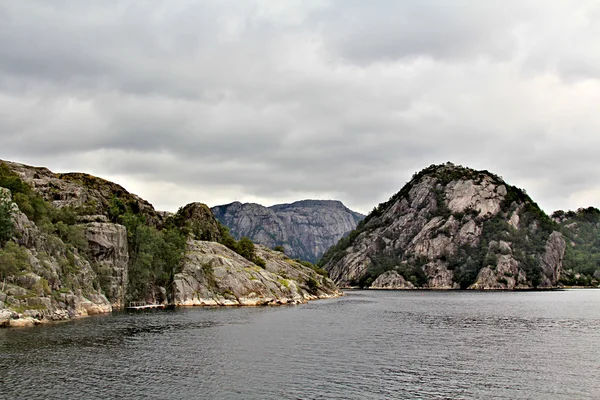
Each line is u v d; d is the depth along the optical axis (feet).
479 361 237.66
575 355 254.47
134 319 389.19
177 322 376.68
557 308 591.37
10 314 321.93
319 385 190.70
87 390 178.81
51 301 368.89
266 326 361.51
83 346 257.75
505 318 456.04
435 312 525.34
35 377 194.39
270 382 194.08
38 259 383.24
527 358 245.65
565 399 175.42
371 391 183.42
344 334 325.62
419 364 229.45
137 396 173.17
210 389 183.32
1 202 372.79
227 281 594.24
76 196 554.87
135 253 535.60
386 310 549.13
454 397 177.37
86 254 467.52
